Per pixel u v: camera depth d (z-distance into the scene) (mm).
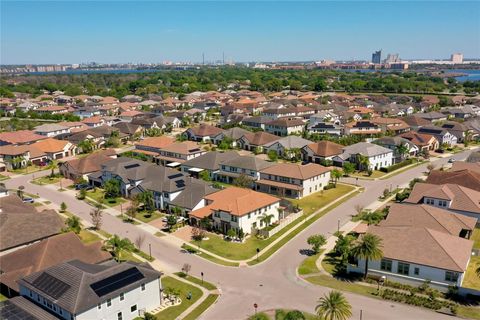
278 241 73438
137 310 51281
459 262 55375
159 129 177250
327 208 89062
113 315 48688
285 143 133750
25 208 79562
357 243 61500
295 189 94625
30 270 55750
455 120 179500
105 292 48125
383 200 92688
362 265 60531
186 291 57156
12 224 68312
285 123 163625
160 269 63625
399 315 50094
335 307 45406
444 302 52062
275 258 66812
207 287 58062
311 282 58844
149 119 183250
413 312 50719
